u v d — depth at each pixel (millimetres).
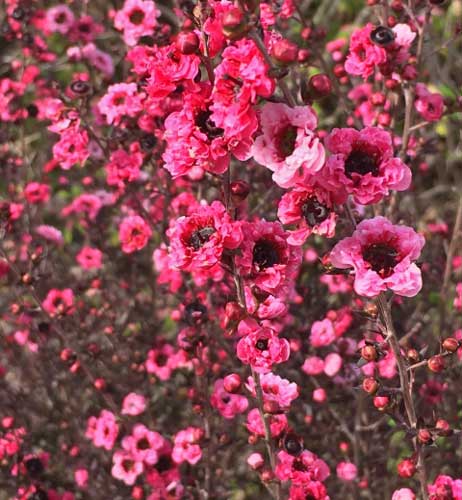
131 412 363
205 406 331
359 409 345
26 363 436
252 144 223
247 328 261
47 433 408
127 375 403
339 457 364
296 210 228
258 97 225
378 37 308
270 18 313
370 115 368
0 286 418
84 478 368
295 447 276
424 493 268
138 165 350
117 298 444
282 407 280
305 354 353
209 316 346
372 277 226
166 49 238
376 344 255
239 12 211
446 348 259
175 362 369
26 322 390
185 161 229
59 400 410
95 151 380
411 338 357
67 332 403
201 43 230
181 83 231
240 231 232
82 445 393
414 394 366
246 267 238
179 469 350
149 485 365
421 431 258
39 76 484
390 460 375
